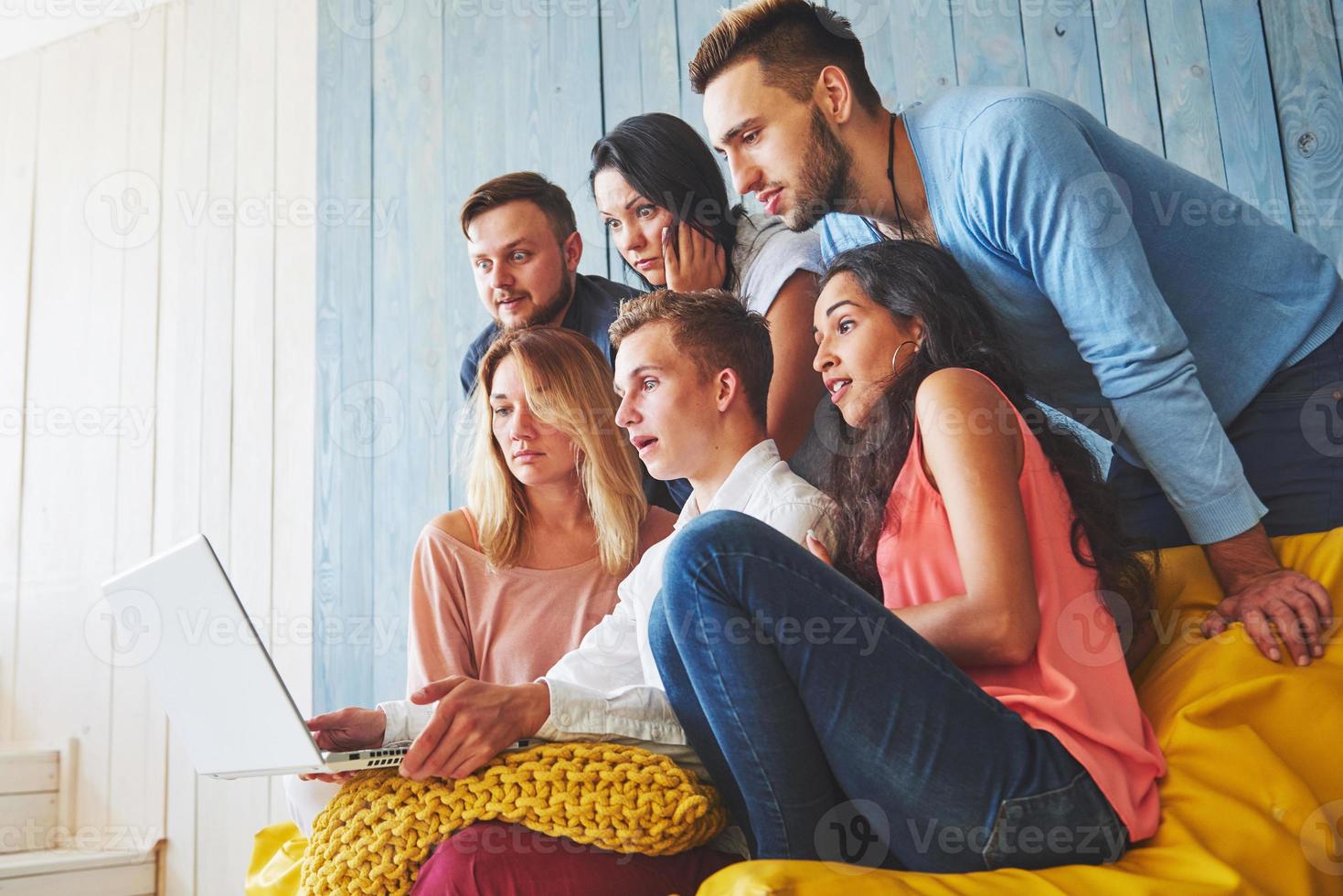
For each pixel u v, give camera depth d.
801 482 1.38
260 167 2.23
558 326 1.79
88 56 2.54
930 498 1.15
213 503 2.19
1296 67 1.47
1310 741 1.03
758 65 1.64
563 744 1.03
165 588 1.05
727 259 1.66
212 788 2.11
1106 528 1.21
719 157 1.68
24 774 2.24
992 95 1.42
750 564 0.96
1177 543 1.34
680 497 1.61
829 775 1.00
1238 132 1.50
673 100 1.76
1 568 2.46
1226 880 0.89
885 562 1.18
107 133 2.48
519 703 1.05
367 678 1.91
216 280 2.26
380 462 1.95
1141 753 0.99
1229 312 1.35
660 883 1.04
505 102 1.93
